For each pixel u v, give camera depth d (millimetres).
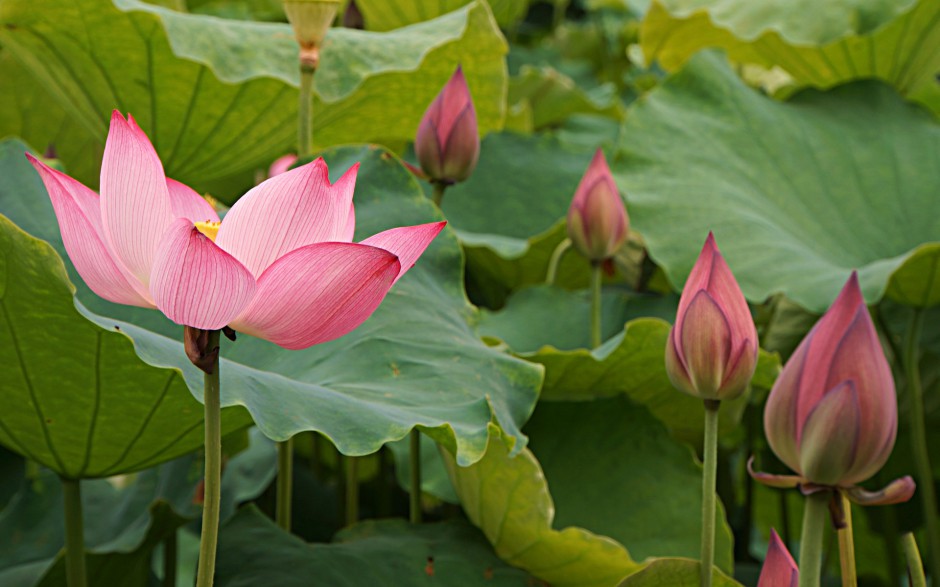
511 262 2445
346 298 1668
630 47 4359
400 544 2055
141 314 2010
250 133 2242
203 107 2201
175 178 2283
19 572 2172
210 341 1676
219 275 1643
